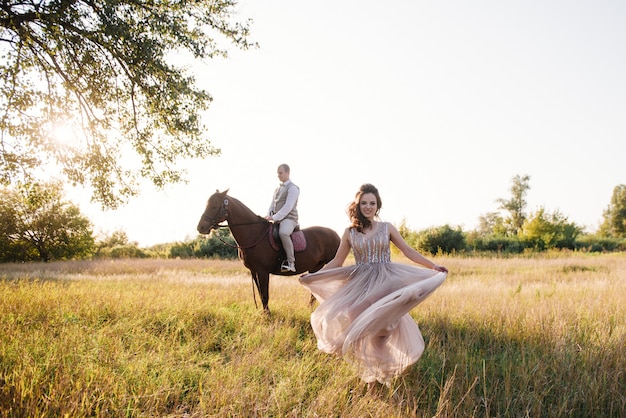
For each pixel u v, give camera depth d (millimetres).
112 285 11805
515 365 4797
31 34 10625
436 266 4402
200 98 12133
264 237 7609
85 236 34844
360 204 4562
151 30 10828
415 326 4434
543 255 28031
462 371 4629
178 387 4219
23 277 14523
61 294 8438
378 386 4320
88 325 6273
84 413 3471
